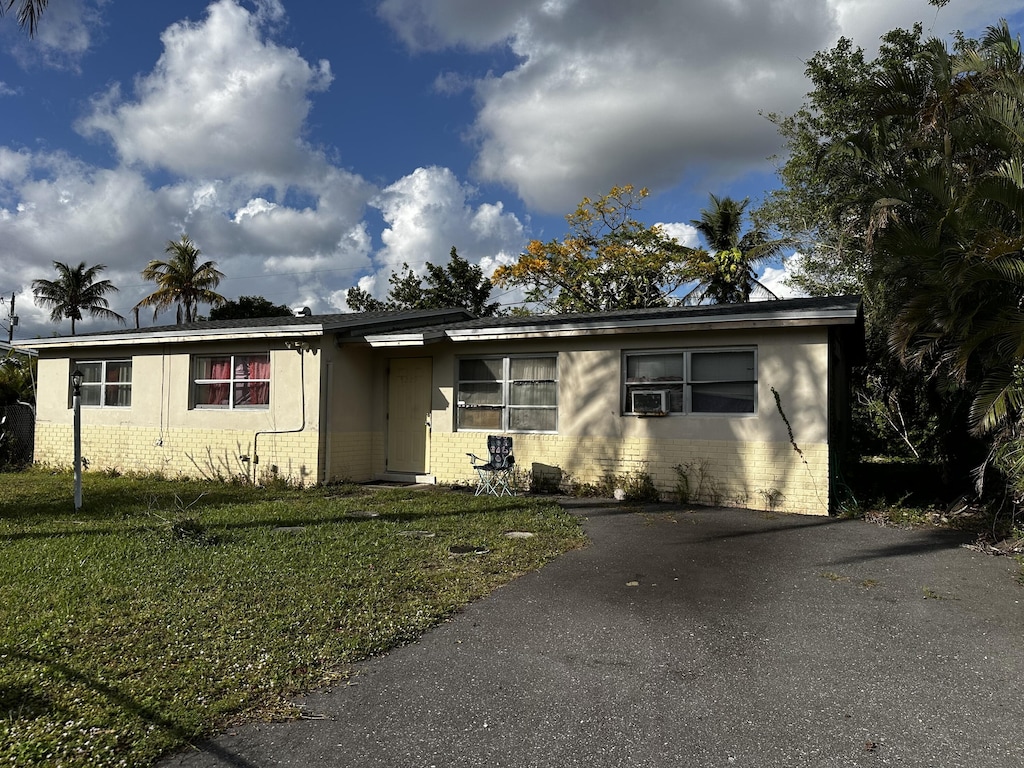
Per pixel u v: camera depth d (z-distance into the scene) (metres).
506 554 6.55
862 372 14.83
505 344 11.52
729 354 9.81
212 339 12.42
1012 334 7.29
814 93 16.58
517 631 4.55
